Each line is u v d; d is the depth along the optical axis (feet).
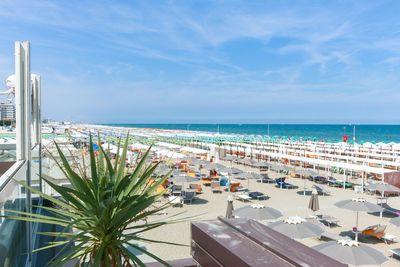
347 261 24.45
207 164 81.87
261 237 6.70
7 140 22.02
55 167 22.49
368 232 40.91
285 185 74.54
